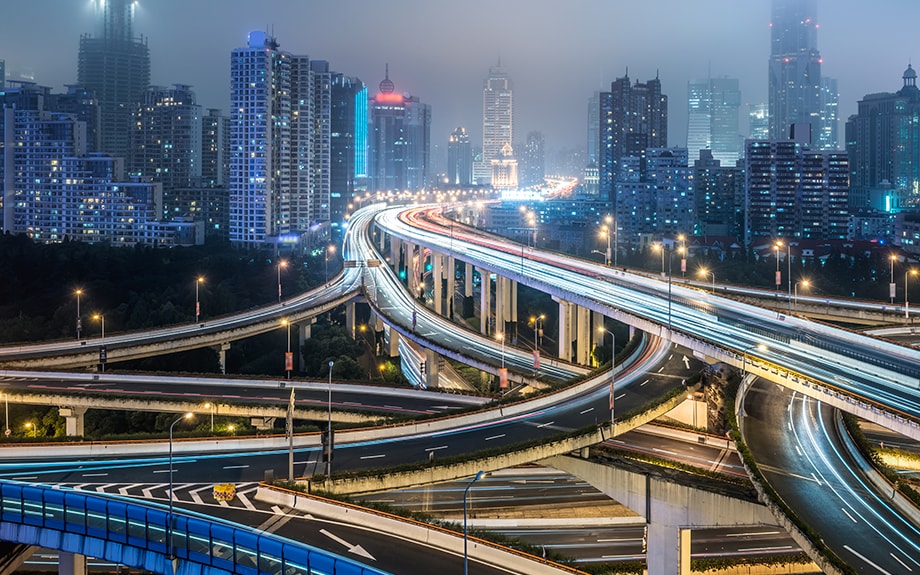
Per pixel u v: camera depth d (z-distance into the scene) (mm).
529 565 99625
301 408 173625
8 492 114688
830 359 166250
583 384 175875
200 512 113375
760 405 166500
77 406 182750
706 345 168250
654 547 128875
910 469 151875
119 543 109938
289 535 106500
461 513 145625
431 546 105375
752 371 153125
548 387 178125
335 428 148250
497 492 154750
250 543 101000
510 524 141875
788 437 149625
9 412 198625
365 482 125750
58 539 113062
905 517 118312
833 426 155000
